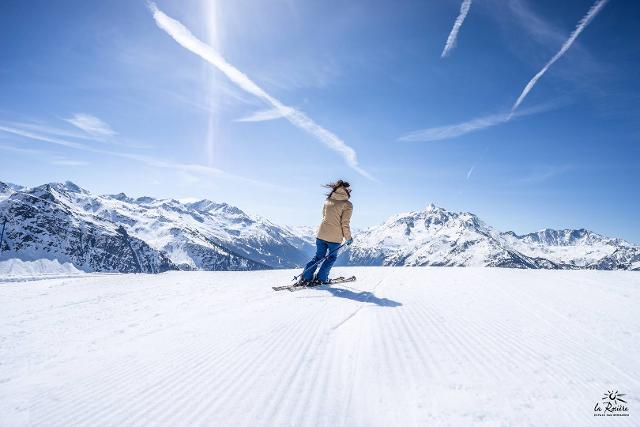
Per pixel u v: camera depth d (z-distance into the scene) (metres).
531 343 3.97
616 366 3.29
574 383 2.90
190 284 10.21
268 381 2.99
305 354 3.63
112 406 2.67
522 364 3.32
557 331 4.50
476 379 2.97
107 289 9.89
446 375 3.05
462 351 3.66
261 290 8.55
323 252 8.56
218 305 6.88
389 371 3.14
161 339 4.67
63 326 5.84
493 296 6.96
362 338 4.10
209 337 4.52
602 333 4.43
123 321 6.07
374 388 2.82
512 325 4.77
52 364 3.97
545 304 6.19
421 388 2.81
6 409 2.73
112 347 4.52
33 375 3.60
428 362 3.35
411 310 5.61
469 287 8.10
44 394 2.99
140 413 2.54
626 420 2.32
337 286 8.39
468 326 4.66
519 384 2.88
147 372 3.38
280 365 3.35
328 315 5.32
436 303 6.20
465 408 2.49
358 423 2.32
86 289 9.96
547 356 3.54
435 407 2.51
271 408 2.53
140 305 7.40
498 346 3.85
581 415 2.39
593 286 8.24
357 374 3.09
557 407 2.50
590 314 5.46
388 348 3.74
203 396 2.77
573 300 6.57
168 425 2.34
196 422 2.37
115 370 3.52
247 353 3.74
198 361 3.59
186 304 7.27
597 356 3.57
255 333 4.51
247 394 2.77
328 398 2.67
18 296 8.97
